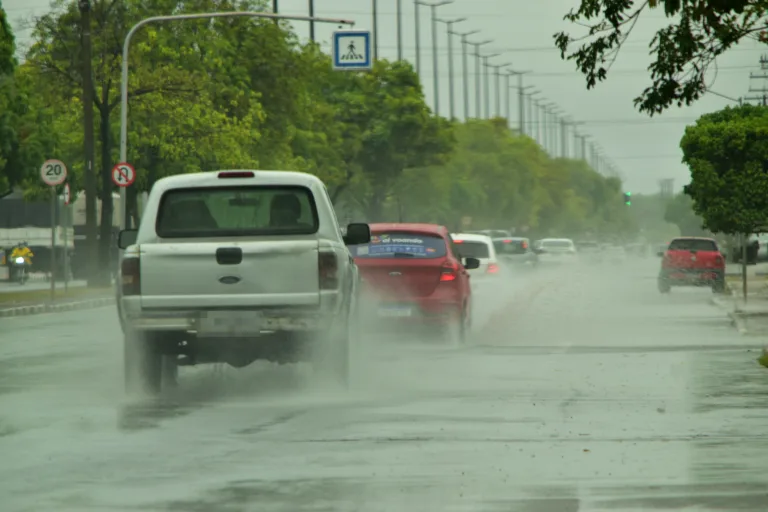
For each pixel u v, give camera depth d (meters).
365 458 30.30
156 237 43.12
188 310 41.16
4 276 170.00
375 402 40.88
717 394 43.19
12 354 60.53
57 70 148.88
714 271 125.94
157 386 42.28
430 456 30.55
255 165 159.25
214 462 29.80
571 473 28.28
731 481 27.31
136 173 157.00
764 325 79.06
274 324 41.00
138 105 149.50
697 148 134.50
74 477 27.92
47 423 36.34
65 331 77.62
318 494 25.95
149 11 152.88
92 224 135.75
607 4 46.75
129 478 27.81
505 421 36.50
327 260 41.12
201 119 150.62
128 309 41.12
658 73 47.69
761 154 132.50
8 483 27.27
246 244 41.03
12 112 138.75
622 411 38.72
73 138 156.25
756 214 131.12
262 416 37.62
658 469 28.77
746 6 45.88
